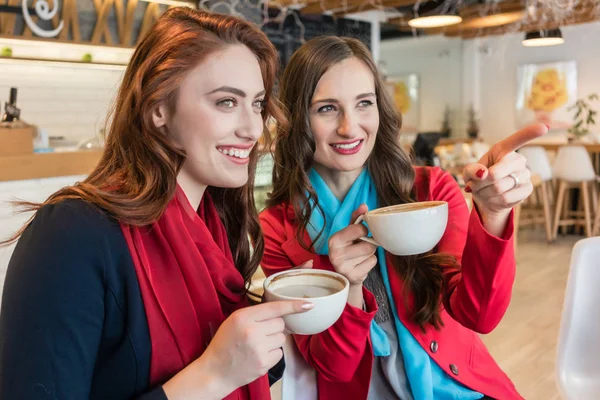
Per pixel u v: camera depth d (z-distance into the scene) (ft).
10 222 9.73
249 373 2.40
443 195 4.42
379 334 4.10
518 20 21.43
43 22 12.76
